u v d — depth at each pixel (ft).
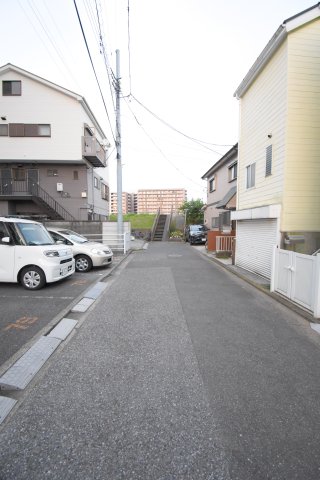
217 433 6.73
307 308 15.83
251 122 29.25
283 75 22.22
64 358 10.42
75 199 60.29
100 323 14.11
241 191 32.35
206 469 5.74
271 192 24.56
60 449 6.21
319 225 22.50
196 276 27.20
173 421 7.13
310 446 6.37
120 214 45.27
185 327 13.64
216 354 10.85
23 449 6.20
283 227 22.40
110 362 10.12
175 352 10.96
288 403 7.91
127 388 8.53
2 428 6.82
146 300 18.42
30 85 55.16
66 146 55.72
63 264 21.89
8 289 20.52
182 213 98.94
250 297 19.52
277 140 23.35
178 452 6.16
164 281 24.66
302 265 16.44
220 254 41.16
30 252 20.03
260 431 6.81
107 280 24.99
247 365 10.03
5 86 55.36
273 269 20.02
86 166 60.18
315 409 7.66
